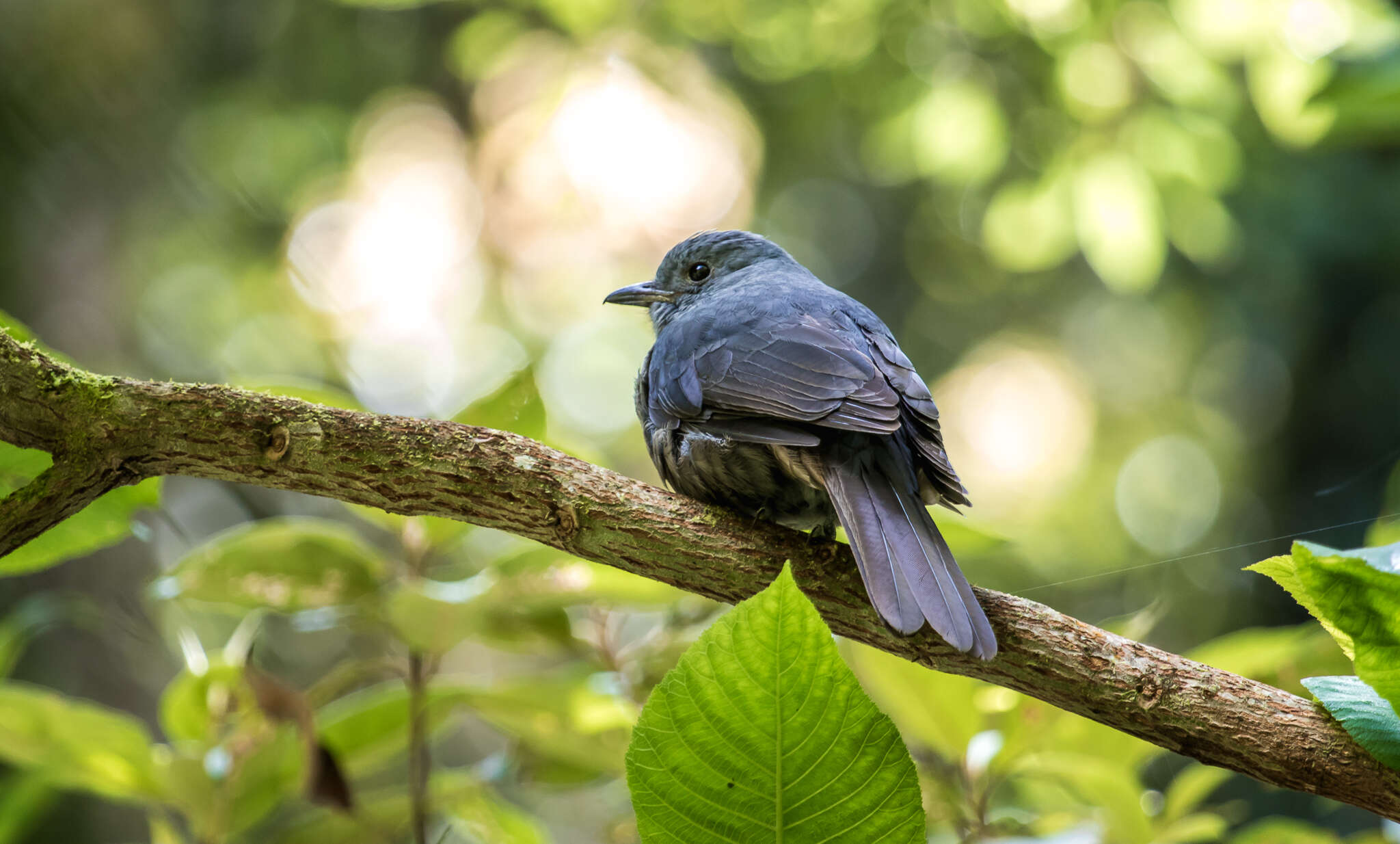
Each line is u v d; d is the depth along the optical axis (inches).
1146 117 548.1
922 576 186.2
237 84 697.0
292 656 498.3
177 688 255.8
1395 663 128.3
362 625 249.6
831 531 253.6
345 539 239.9
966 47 592.1
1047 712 250.5
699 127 715.4
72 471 181.8
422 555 248.7
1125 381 781.9
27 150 588.4
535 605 237.0
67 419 182.4
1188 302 725.9
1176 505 737.6
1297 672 253.0
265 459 186.5
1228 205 647.1
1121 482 750.5
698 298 326.0
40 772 268.7
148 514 438.3
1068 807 295.6
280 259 724.0
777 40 621.0
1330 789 159.2
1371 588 126.3
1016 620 178.5
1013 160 612.4
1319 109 333.1
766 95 715.4
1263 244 658.8
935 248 786.8
